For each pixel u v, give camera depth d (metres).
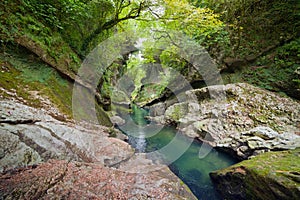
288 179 2.39
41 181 1.89
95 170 2.44
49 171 2.10
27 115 2.76
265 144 4.20
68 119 3.92
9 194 1.59
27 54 4.05
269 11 6.90
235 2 7.80
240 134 5.24
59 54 4.97
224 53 8.35
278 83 6.26
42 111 3.33
